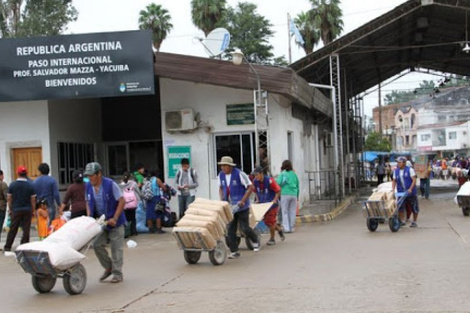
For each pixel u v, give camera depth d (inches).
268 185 500.4
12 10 1624.0
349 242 490.9
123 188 599.5
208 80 669.9
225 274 366.9
